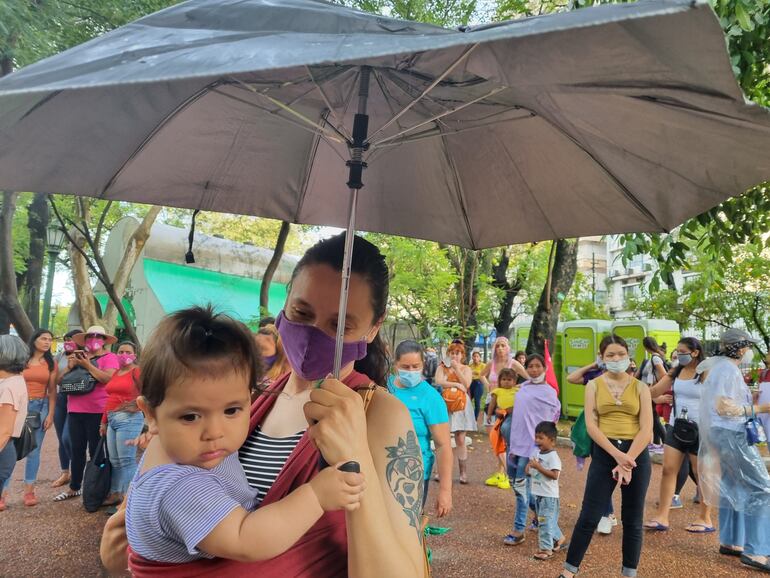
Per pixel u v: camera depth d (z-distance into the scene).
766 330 20.05
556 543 5.69
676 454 6.24
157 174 1.97
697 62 1.00
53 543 5.48
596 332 14.30
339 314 1.33
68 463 7.66
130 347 6.55
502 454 8.14
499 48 1.00
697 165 1.61
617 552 5.59
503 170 2.11
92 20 9.15
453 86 1.49
